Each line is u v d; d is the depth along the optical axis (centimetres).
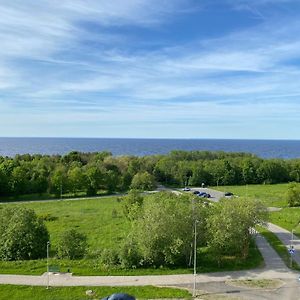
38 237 6212
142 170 17625
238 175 18425
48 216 9675
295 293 4694
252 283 5012
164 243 5594
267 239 7394
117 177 15638
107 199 13362
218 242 5619
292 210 10856
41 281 5006
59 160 19188
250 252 6444
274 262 5909
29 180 14562
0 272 5306
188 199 7038
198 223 5756
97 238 7569
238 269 5547
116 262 5625
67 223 9075
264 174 18575
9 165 15225
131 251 5600
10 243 6016
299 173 19138
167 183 18200
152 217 5759
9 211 6656
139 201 9369
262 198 13325
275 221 9131
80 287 4825
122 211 10250
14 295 4603
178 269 5519
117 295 4191
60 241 6184
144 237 5638
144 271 5403
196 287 4862
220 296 4594
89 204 12181
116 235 7800
